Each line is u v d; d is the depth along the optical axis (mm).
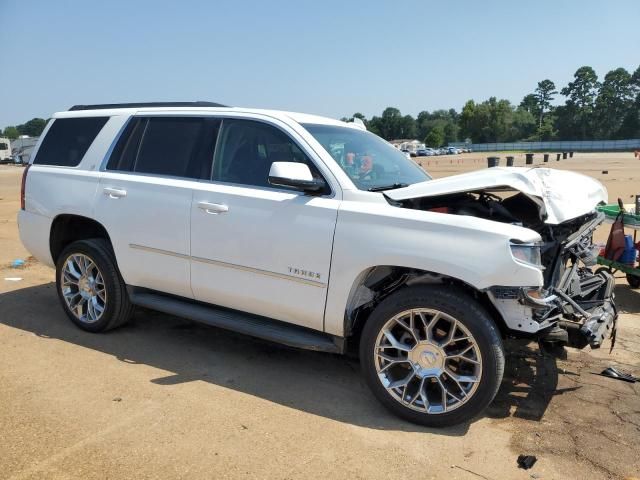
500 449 3146
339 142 4152
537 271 3092
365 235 3443
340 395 3811
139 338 4801
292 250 3695
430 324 3334
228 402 3648
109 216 4574
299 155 3891
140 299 4598
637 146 109250
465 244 3182
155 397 3686
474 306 3209
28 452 3006
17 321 5172
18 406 3516
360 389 3918
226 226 3969
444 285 3377
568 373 4234
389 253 3352
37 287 6355
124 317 4828
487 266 3117
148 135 4621
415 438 3252
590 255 4184
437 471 2914
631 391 3932
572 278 3934
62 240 5133
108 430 3248
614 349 4746
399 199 3539
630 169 35625
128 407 3535
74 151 4992
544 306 3131
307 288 3678
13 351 4441
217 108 4391
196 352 4523
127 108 4887
